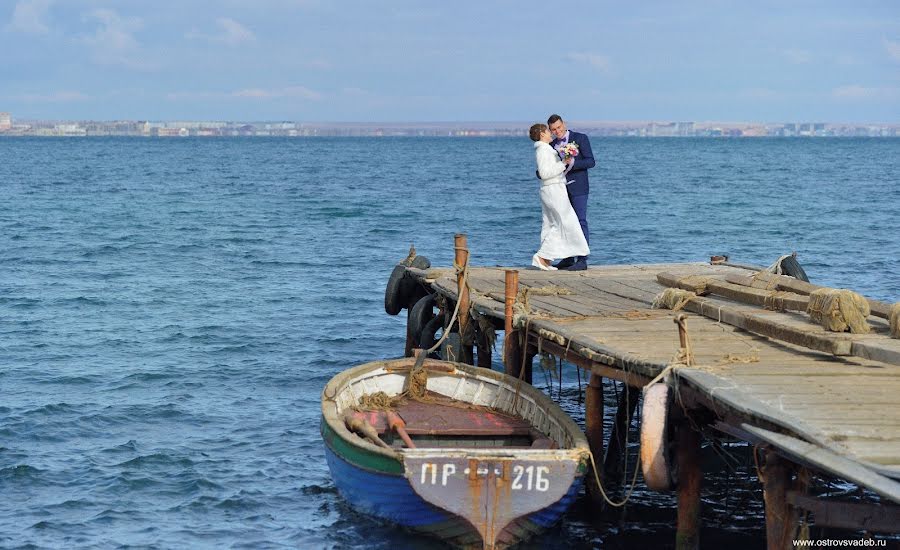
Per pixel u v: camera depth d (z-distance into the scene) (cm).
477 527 928
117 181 8281
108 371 1802
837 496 1139
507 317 1225
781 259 1510
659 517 1131
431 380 1284
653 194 6500
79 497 1192
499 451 933
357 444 1001
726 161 13200
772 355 978
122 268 3169
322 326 2238
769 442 736
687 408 894
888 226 4375
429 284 1667
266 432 1452
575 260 1677
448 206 5647
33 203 5778
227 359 1912
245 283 2869
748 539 1076
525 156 16488
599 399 1116
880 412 768
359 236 4122
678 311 1245
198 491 1215
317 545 1058
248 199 6222
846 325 1020
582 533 1082
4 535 1079
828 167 11038
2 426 1451
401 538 1055
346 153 18388
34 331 2152
